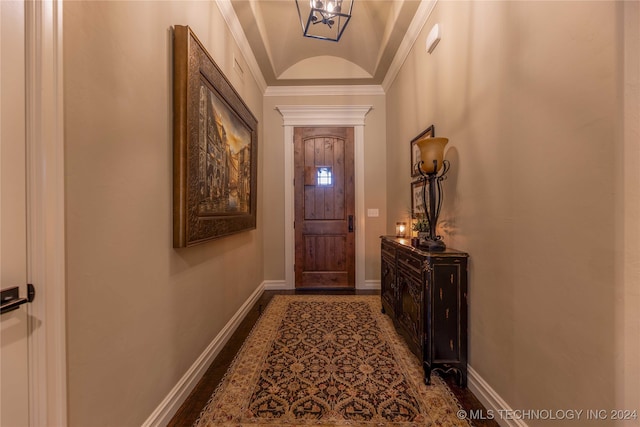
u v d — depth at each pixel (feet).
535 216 3.77
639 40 2.61
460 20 5.69
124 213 3.66
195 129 5.15
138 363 3.92
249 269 9.70
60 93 2.73
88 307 3.09
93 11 3.15
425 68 7.59
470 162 5.36
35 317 2.56
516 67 4.10
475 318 5.18
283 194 12.37
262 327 8.14
